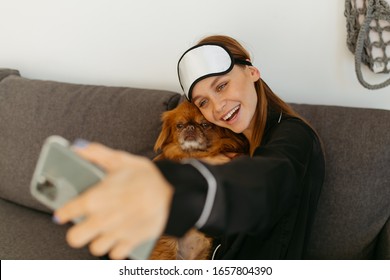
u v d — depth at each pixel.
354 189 1.09
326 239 1.11
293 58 1.35
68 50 1.66
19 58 1.76
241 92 0.99
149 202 0.37
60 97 1.46
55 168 0.41
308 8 1.29
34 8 1.66
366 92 1.31
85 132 1.38
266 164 0.59
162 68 1.53
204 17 1.41
